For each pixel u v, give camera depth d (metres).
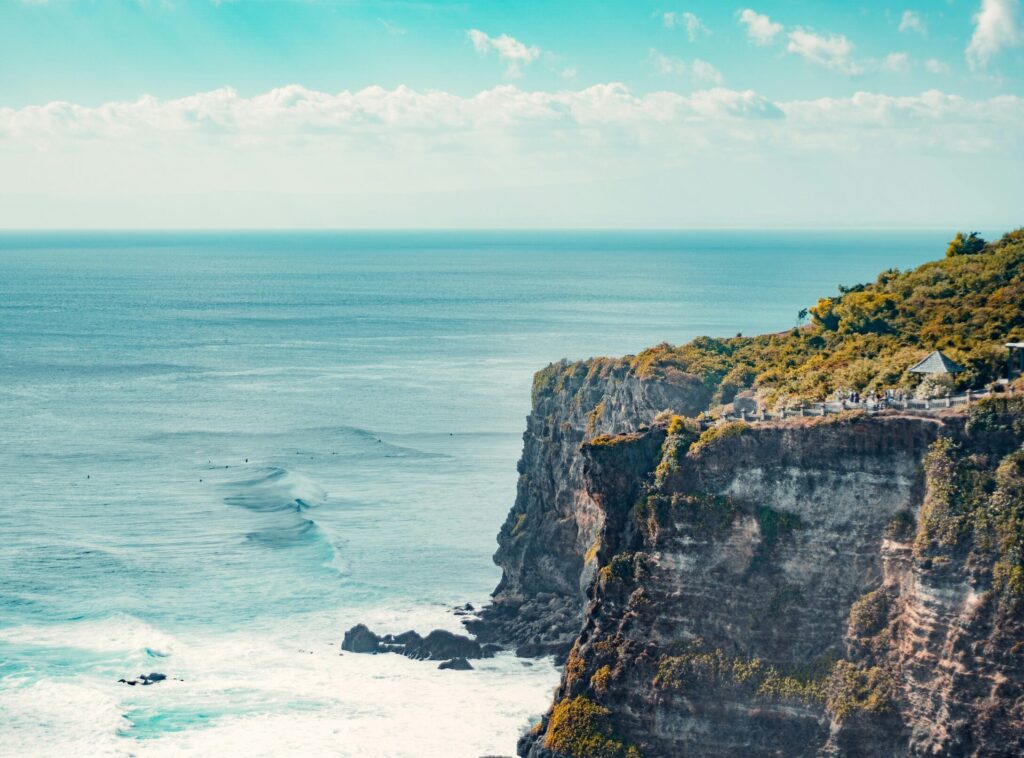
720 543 101.69
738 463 102.56
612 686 103.31
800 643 98.56
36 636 139.12
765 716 98.00
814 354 145.38
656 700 101.25
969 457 95.12
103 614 146.00
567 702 105.31
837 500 99.00
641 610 103.56
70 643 137.62
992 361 117.81
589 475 109.19
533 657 135.62
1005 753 87.81
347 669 132.00
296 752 113.12
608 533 108.00
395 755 112.75
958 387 114.44
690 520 102.75
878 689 94.19
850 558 97.88
